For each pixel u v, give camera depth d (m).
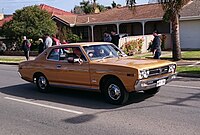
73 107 8.34
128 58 9.22
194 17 27.11
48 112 7.94
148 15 31.94
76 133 6.14
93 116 7.33
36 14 32.88
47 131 6.36
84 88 8.97
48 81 10.19
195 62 17.30
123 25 36.09
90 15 40.72
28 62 10.88
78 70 8.96
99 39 38.34
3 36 34.50
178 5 17.70
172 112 7.32
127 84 7.90
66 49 9.56
